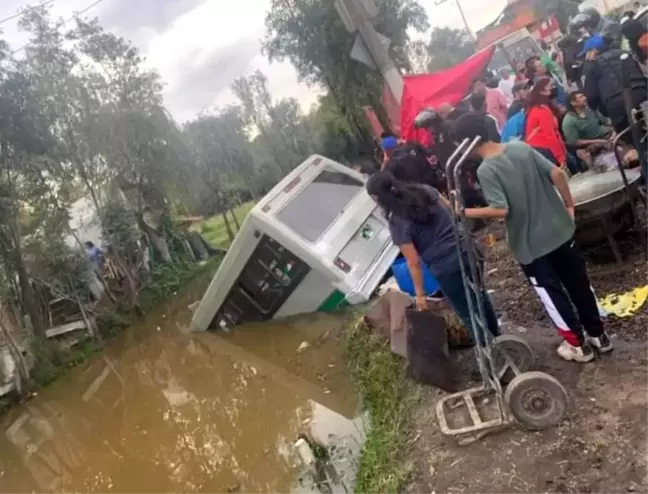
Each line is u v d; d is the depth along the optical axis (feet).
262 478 21.44
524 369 16.29
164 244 76.13
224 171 89.97
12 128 54.75
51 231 57.41
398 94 48.01
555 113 27.50
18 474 32.24
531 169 14.46
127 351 49.57
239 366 32.40
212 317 36.58
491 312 17.08
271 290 33.83
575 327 15.37
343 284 31.19
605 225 18.58
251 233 32.94
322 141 79.41
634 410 13.35
